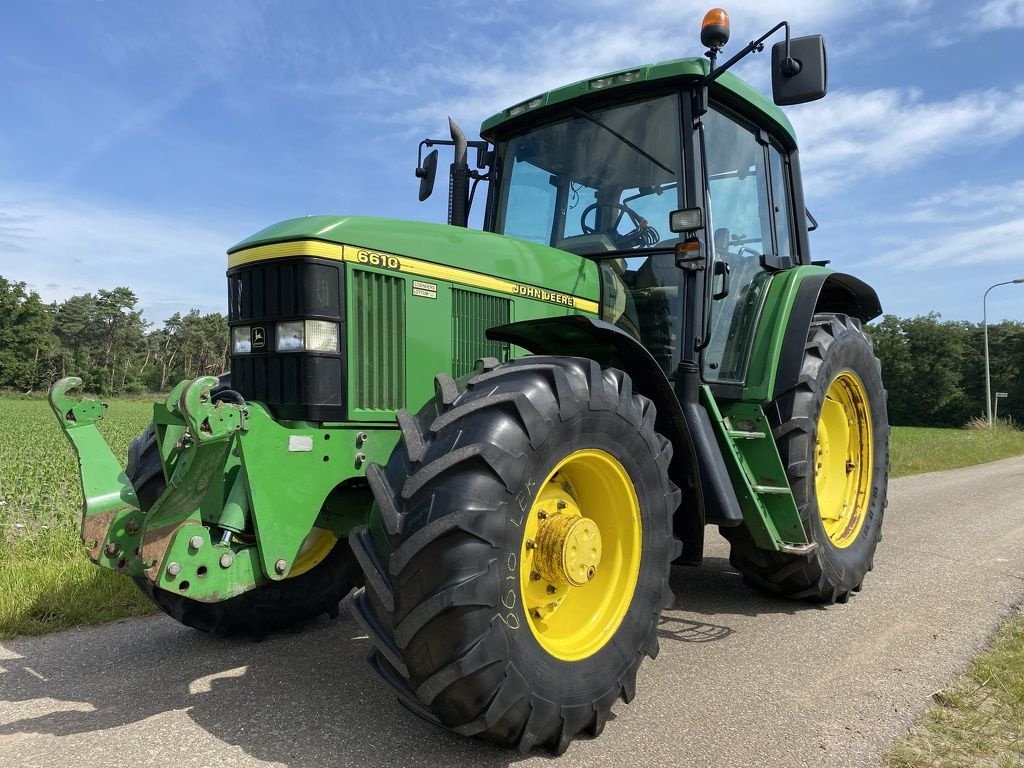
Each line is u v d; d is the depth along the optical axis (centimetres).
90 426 241
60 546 464
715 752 229
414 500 210
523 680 212
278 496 243
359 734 236
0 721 244
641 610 258
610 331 262
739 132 400
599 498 259
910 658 311
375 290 274
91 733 235
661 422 297
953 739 238
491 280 313
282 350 261
